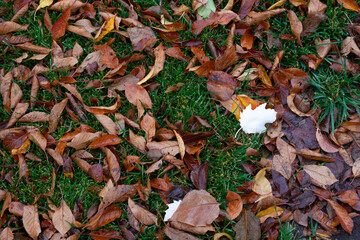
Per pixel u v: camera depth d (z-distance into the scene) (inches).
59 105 56.4
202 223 52.7
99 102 57.8
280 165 55.9
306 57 59.6
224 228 53.7
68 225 53.1
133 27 59.9
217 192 55.6
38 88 57.7
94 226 53.0
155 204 55.0
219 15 59.8
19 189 55.4
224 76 57.6
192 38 59.6
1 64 59.3
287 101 57.6
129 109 57.4
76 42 59.1
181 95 58.5
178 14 60.8
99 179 55.0
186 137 55.7
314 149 56.9
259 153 57.2
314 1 59.9
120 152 56.3
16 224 53.7
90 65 58.4
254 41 60.7
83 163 55.3
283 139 57.6
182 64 59.5
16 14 60.1
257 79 59.6
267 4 61.3
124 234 53.8
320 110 57.9
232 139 56.6
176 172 55.9
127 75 58.0
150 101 56.3
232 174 56.5
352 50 59.6
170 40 59.9
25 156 56.0
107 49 58.1
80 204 54.8
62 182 55.6
